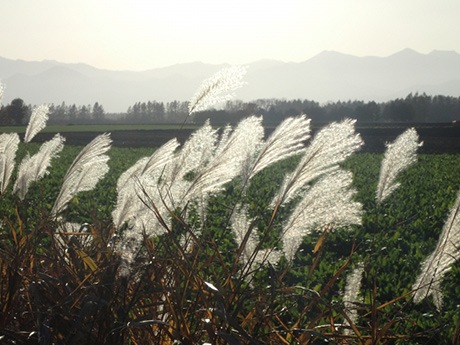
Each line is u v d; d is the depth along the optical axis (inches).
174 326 133.4
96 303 126.7
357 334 125.1
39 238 167.8
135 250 138.8
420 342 193.8
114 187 742.5
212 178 144.3
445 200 683.4
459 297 249.8
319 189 131.0
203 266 141.3
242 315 139.8
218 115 4960.6
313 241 400.8
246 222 148.1
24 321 153.7
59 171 1028.5
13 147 189.2
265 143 139.5
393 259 362.9
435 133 3125.0
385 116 7711.6
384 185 159.2
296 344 138.6
